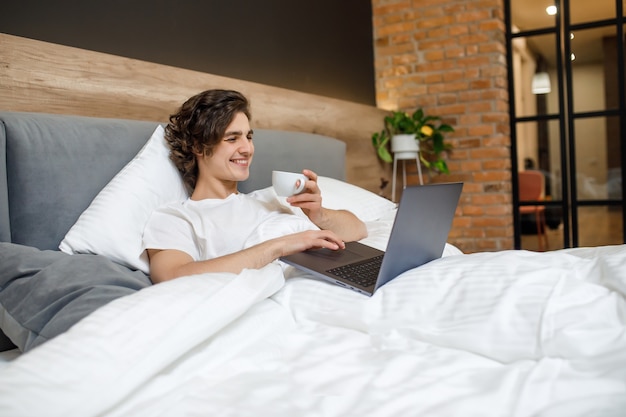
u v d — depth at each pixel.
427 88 4.11
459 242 4.07
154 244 1.31
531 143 3.98
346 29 3.82
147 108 1.93
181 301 0.81
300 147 2.47
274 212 1.57
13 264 1.06
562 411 0.66
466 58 3.96
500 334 0.87
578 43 3.80
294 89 3.17
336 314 1.04
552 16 3.85
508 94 4.02
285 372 0.83
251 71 2.79
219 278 0.91
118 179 1.44
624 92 3.68
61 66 1.62
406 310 0.98
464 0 3.94
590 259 1.07
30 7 1.69
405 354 0.86
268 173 2.21
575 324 0.84
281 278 1.10
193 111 1.54
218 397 0.73
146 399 0.71
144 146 1.58
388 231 1.89
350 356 0.89
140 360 0.70
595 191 3.81
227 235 1.41
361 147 3.55
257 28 2.84
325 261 1.26
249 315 0.98
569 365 0.79
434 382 0.75
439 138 3.94
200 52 2.44
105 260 1.13
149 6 2.16
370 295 1.07
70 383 0.63
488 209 3.97
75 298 0.97
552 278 0.97
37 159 1.31
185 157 1.58
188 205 1.50
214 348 0.85
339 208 2.14
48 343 0.69
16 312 0.99
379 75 4.26
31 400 0.59
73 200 1.39
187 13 2.36
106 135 1.51
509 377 0.75
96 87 1.74
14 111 1.46
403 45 4.16
